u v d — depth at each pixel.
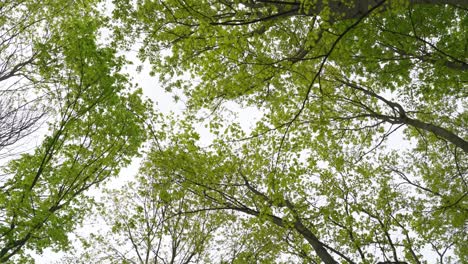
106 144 5.37
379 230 7.17
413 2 4.73
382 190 7.96
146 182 7.89
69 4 7.75
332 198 7.92
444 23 7.06
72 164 5.04
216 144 6.05
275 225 7.49
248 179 7.74
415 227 7.01
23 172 4.77
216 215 8.76
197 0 5.63
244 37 4.84
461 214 6.89
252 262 7.59
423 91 7.31
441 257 7.49
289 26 6.74
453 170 8.70
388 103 6.87
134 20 6.59
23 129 5.39
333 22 4.89
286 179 5.71
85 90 5.14
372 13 4.82
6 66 6.57
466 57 6.45
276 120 5.92
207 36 4.80
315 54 5.45
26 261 5.00
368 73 7.50
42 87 6.48
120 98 5.66
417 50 6.82
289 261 7.69
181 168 7.07
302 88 6.13
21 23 7.20
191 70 5.81
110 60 5.32
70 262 8.77
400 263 6.31
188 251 8.77
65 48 6.18
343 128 7.55
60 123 4.88
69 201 5.04
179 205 7.83
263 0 4.88
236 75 5.10
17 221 4.57
